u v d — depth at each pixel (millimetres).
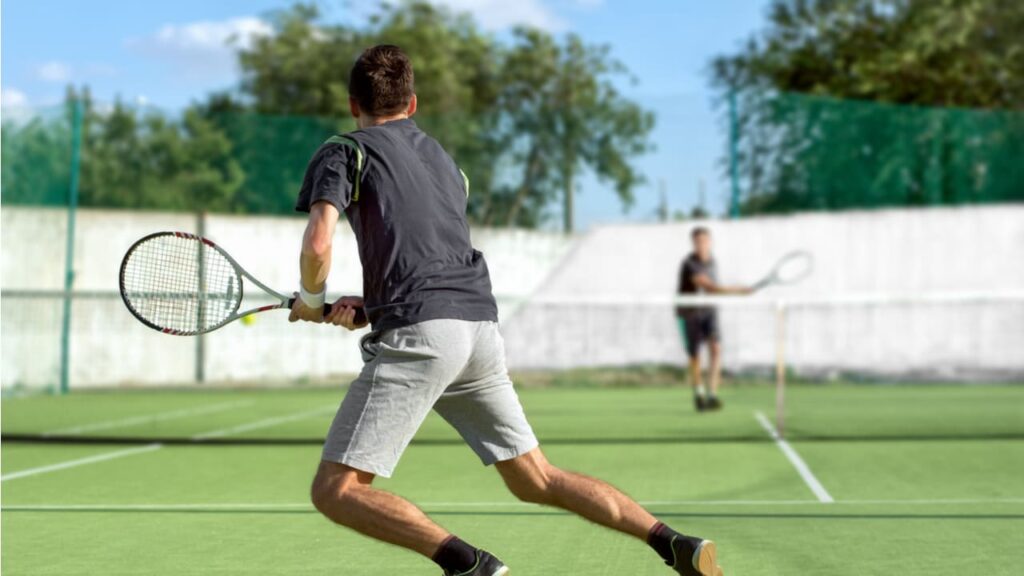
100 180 15727
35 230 14992
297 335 16672
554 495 3826
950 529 5617
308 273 3580
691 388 16531
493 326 3736
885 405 13477
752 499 6633
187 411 13336
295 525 5836
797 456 8703
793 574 4641
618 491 3869
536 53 29531
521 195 16672
